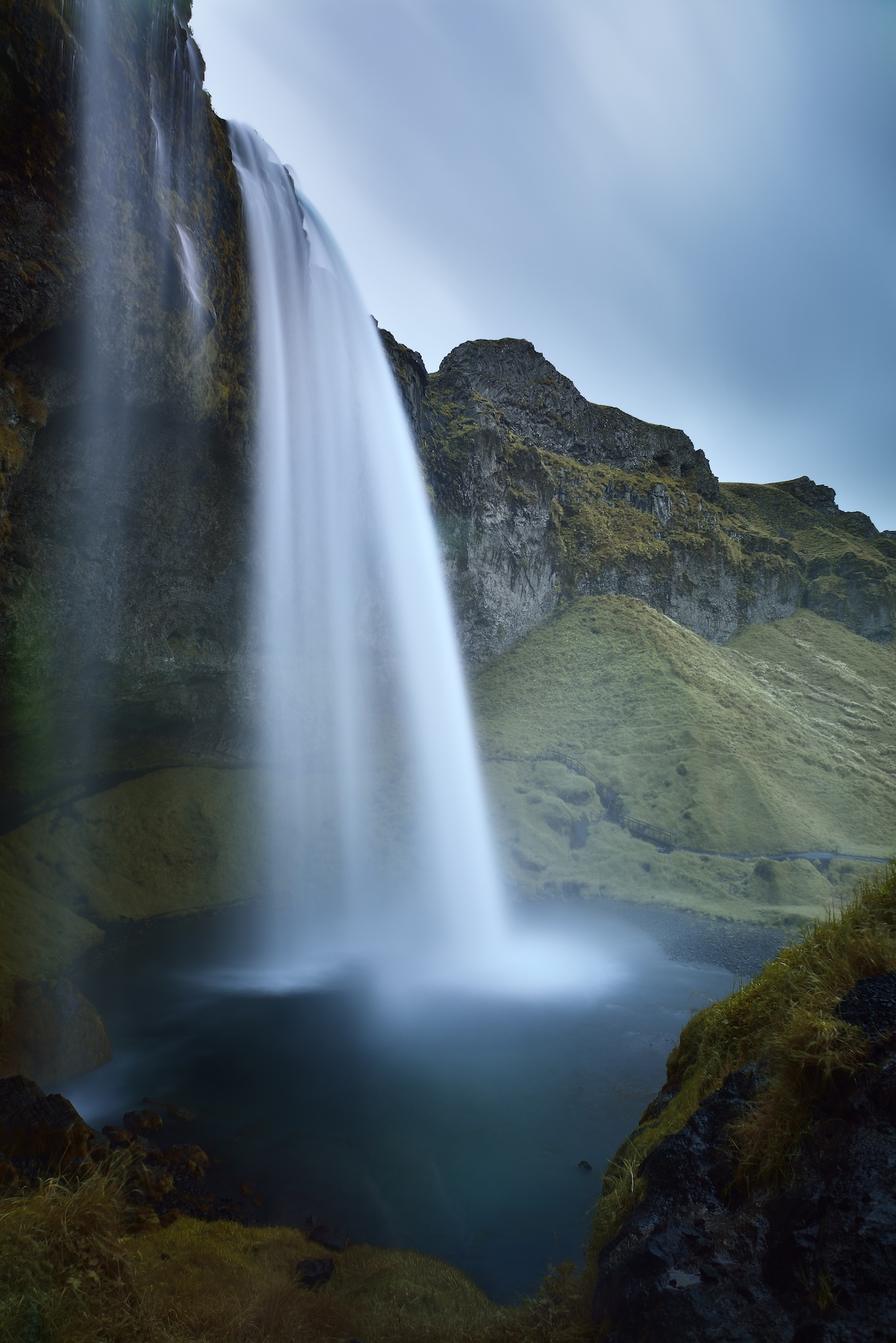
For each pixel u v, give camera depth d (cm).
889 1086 366
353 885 2848
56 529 1794
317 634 3102
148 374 1689
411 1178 1059
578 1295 482
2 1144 823
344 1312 666
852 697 5950
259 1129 1191
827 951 504
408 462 3912
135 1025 1608
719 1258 370
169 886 2458
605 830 3444
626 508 6425
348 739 3366
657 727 4025
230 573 2438
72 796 2378
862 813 3669
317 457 2889
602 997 1906
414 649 3881
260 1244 804
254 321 2241
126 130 1530
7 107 1286
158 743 2589
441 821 3319
